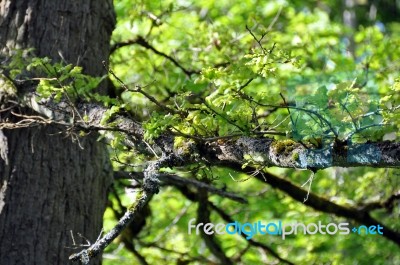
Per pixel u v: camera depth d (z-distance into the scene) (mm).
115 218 13148
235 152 7078
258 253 15000
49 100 9039
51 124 8805
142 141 7625
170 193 15180
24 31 9867
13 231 9133
